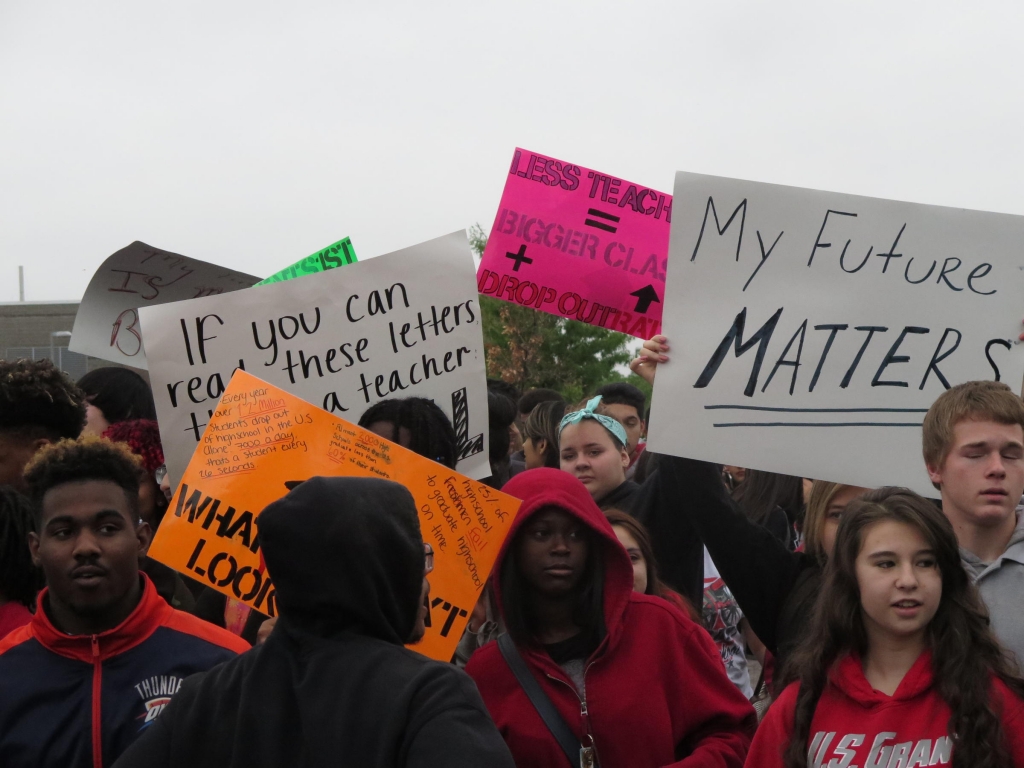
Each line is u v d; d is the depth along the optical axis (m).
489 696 3.04
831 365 3.75
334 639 1.97
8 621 3.12
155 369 3.96
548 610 3.10
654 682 2.98
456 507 3.04
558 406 5.94
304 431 3.12
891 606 2.57
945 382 3.73
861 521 2.66
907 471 3.68
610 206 4.86
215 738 1.96
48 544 2.63
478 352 4.15
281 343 4.05
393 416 3.79
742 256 3.83
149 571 4.27
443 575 3.00
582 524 3.04
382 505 2.04
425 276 4.15
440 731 1.81
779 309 3.80
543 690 2.98
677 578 4.39
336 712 1.87
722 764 2.90
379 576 2.00
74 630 2.65
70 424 3.98
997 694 2.47
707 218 3.84
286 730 1.90
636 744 2.90
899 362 3.75
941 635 2.56
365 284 4.14
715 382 3.76
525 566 3.04
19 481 3.85
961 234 3.79
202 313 4.00
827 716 2.63
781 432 3.72
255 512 3.06
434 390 4.13
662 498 4.44
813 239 3.82
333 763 1.83
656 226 4.84
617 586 3.05
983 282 3.77
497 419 5.17
